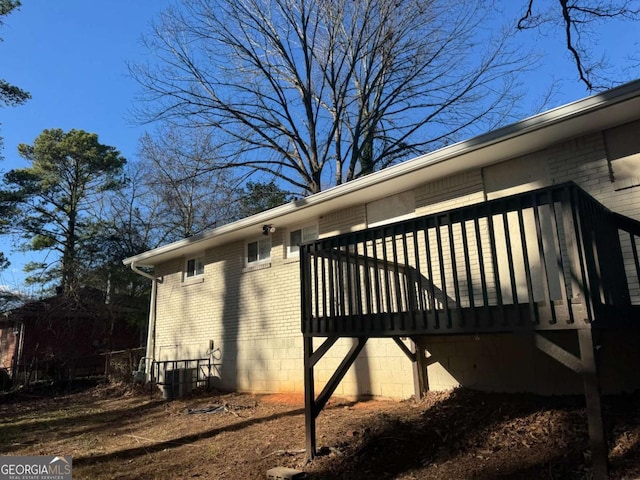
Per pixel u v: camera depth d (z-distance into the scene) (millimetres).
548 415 4922
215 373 11828
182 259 13797
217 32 15883
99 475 5324
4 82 16453
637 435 3967
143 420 8805
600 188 5820
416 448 4816
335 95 17109
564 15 7844
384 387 8039
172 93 15945
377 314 4891
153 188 23266
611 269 4324
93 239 25359
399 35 15945
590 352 3422
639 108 5312
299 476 4559
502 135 5984
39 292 24469
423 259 7688
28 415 10586
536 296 6262
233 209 21594
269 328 10531
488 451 4406
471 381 6781
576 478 3580
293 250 10359
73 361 16453
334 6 16016
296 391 9695
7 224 26312
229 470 5086
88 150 29469
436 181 7648
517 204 3986
